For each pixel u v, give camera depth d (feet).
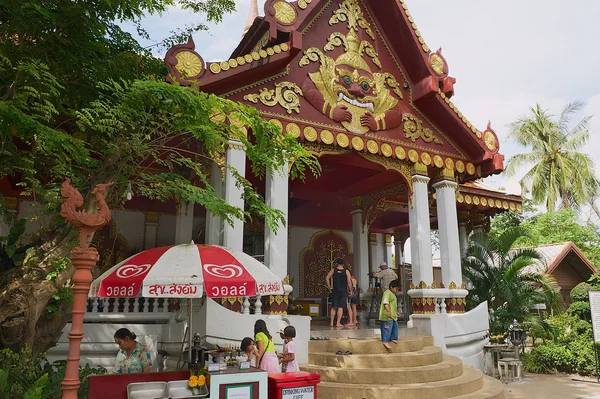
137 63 29.07
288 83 35.47
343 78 37.91
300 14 35.27
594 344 40.65
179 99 19.88
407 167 40.65
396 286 31.60
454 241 41.04
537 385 37.35
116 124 21.91
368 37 41.04
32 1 20.74
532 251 44.86
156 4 26.32
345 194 51.29
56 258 21.06
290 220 59.41
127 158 23.43
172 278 16.56
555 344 45.50
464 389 27.76
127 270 17.47
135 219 48.42
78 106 25.31
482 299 46.65
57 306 23.43
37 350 23.11
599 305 41.16
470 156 43.88
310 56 37.04
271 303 31.27
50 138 17.88
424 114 42.29
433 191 45.80
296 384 18.78
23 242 36.81
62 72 23.99
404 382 27.30
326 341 30.83
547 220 95.30
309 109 35.99
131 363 20.43
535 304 48.57
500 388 29.84
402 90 41.52
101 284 17.13
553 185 100.68
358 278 49.70
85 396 20.35
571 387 36.45
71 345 14.88
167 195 25.68
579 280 67.87
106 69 25.80
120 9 25.40
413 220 40.01
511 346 42.24
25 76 20.58
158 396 16.62
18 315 20.38
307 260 59.41
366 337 33.76
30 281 20.79
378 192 48.85
